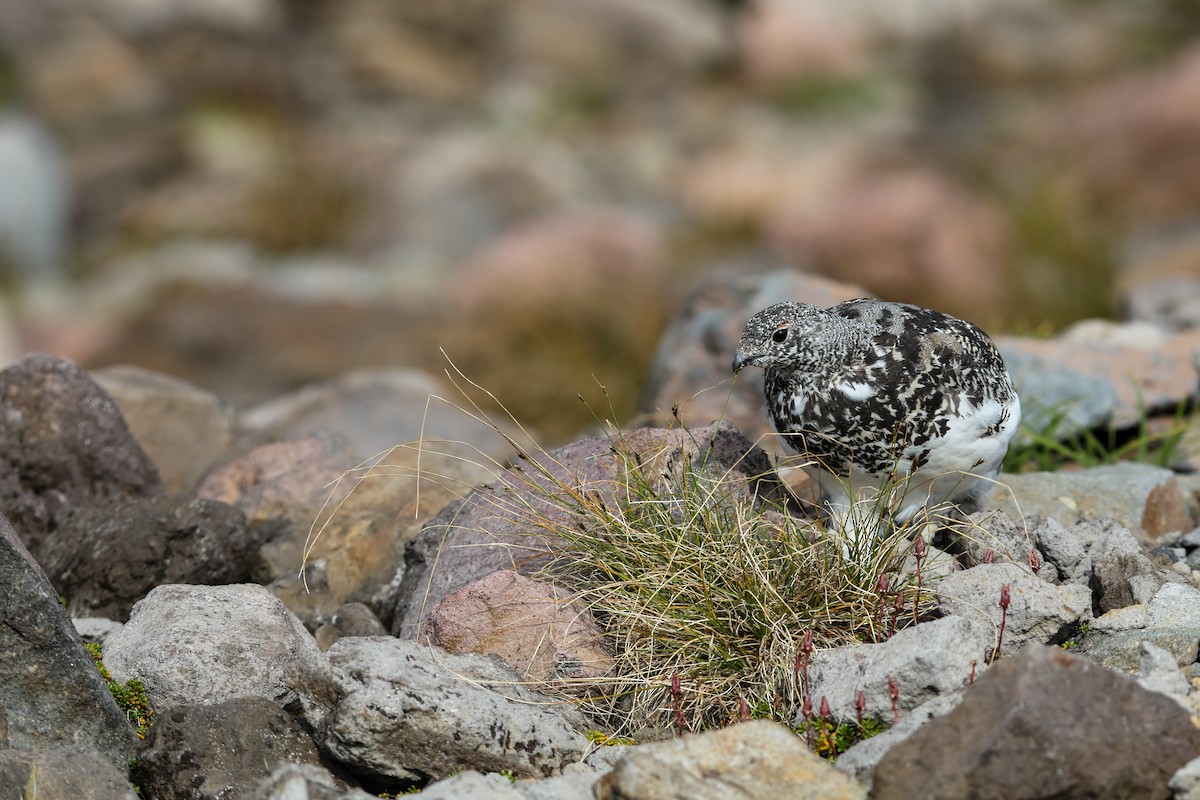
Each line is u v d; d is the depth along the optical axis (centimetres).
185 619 1123
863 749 955
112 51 6019
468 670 1067
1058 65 6397
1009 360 1786
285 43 6506
